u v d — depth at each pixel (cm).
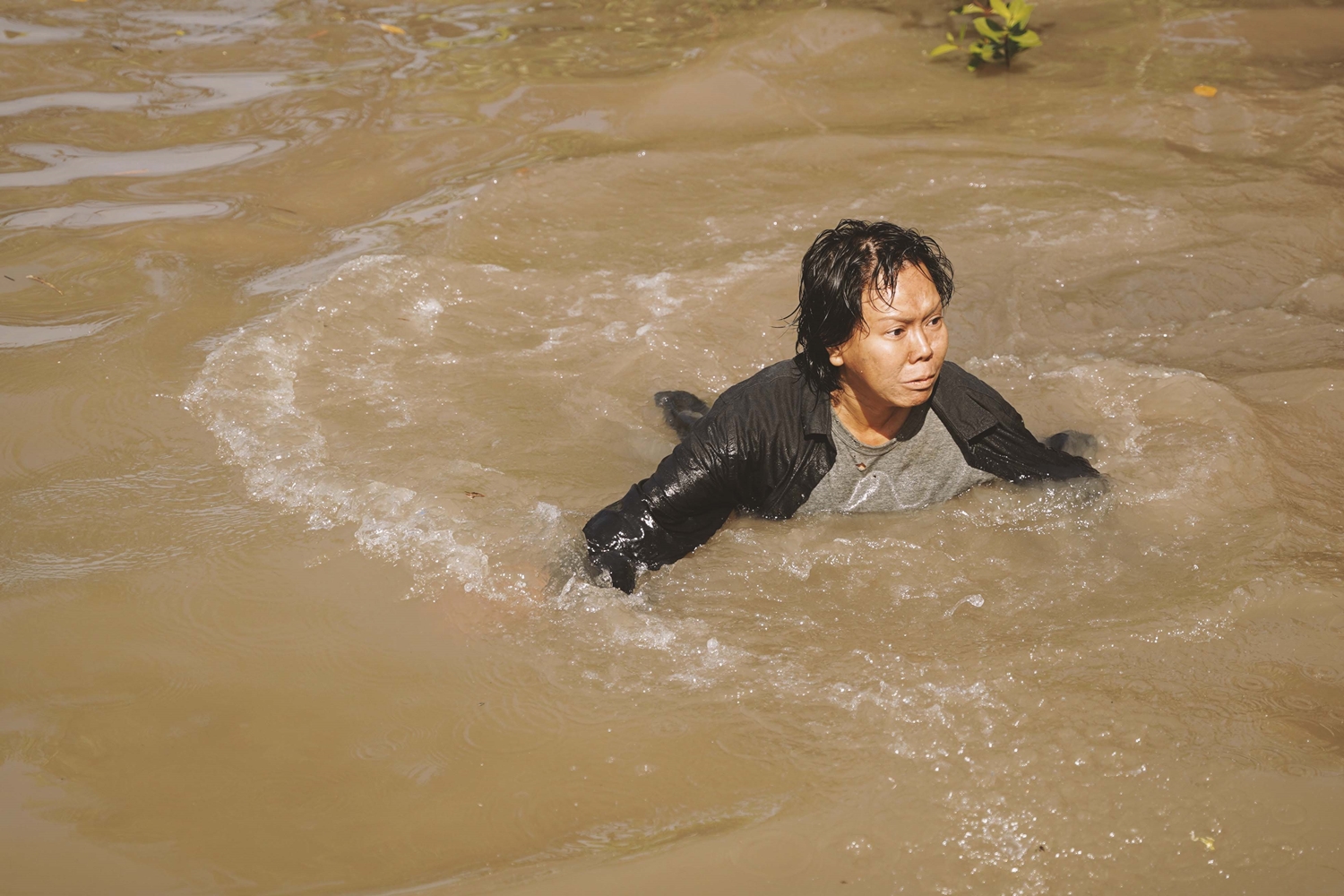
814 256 348
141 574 382
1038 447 396
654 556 375
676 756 308
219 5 943
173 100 777
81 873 279
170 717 327
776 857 276
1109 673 325
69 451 446
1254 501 396
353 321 529
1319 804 281
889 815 286
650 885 271
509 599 369
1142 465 416
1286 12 857
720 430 374
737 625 355
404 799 299
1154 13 870
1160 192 620
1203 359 486
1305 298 522
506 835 287
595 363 500
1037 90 757
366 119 744
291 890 273
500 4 936
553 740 316
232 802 299
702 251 586
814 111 741
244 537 399
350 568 385
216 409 467
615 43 849
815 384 372
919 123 720
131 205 639
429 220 620
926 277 337
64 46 860
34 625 361
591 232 607
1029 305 529
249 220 623
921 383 342
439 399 475
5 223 619
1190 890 265
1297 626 339
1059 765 296
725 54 812
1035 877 270
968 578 370
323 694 335
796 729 314
